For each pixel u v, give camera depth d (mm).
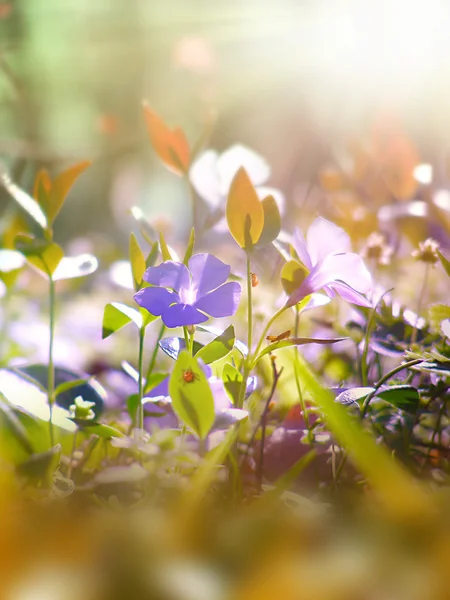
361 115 1099
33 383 451
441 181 795
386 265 571
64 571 349
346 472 474
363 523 367
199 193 550
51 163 964
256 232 437
